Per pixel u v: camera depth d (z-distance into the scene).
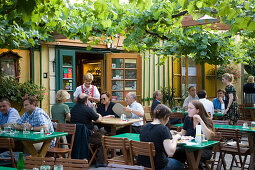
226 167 7.65
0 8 4.91
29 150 6.05
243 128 7.18
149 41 8.27
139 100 12.12
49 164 3.88
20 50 9.90
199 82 14.98
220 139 6.36
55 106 8.21
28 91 9.59
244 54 12.26
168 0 6.62
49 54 10.48
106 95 9.05
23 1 3.69
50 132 6.40
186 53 9.35
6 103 7.26
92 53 12.07
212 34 9.48
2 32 5.88
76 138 7.25
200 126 5.46
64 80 10.86
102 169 7.37
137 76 12.02
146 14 7.04
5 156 6.09
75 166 3.75
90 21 7.00
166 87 13.78
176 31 8.09
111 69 11.78
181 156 6.09
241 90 16.33
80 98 7.75
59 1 4.51
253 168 6.67
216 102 11.16
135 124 8.63
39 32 6.71
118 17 7.17
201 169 6.59
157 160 4.77
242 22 5.43
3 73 9.42
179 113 9.84
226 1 5.05
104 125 8.37
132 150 4.98
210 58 9.77
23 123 6.56
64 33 7.23
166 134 4.79
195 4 5.01
